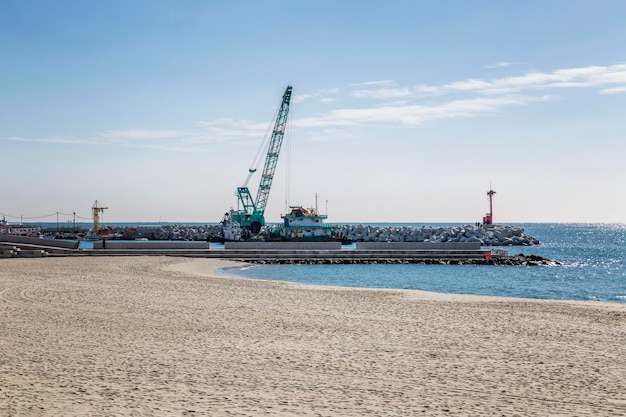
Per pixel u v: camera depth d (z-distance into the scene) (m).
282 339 19.42
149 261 62.41
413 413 11.30
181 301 29.72
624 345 19.12
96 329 20.61
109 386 12.86
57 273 44.97
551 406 11.94
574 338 20.42
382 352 17.48
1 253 64.94
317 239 122.50
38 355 15.99
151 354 16.53
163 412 10.98
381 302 31.12
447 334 20.98
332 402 11.95
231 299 31.16
